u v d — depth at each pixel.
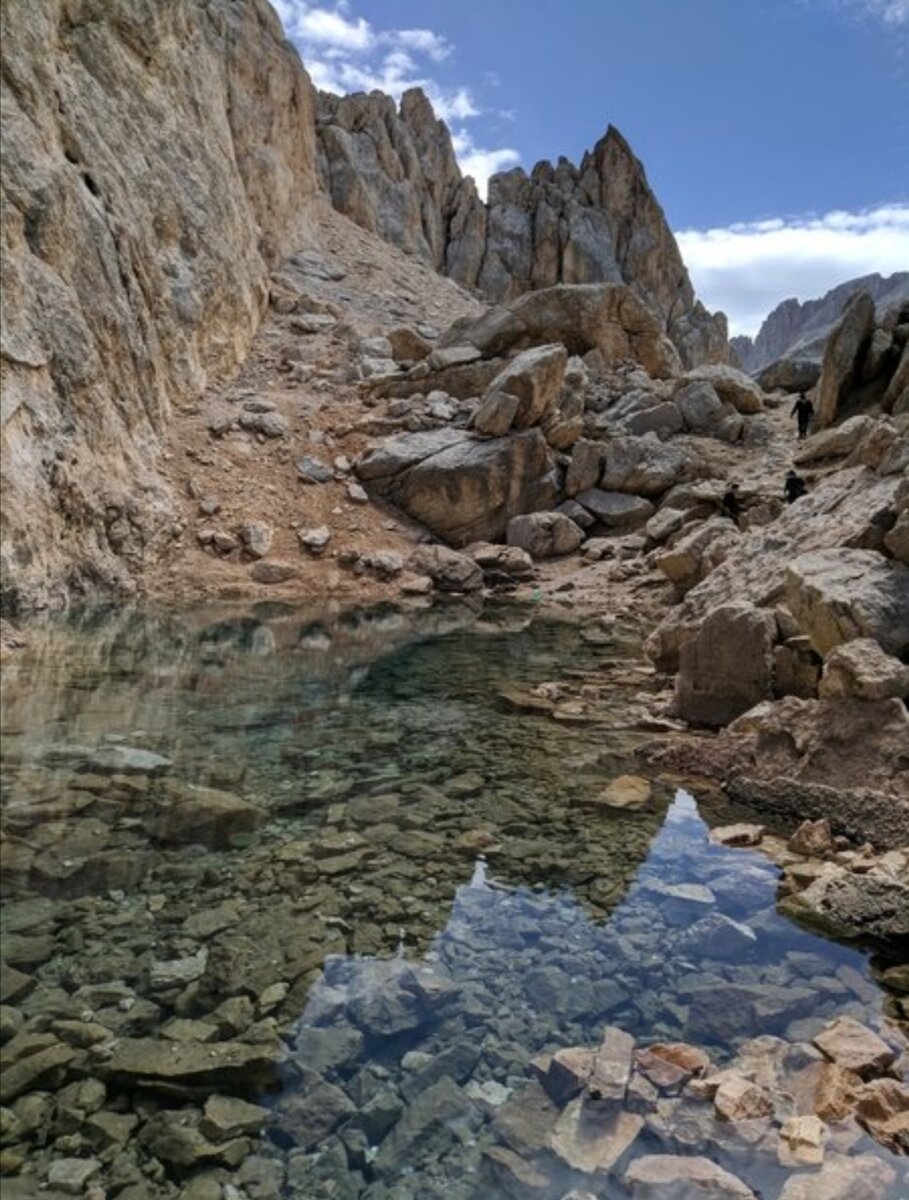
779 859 6.01
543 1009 4.12
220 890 5.03
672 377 31.94
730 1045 3.91
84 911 4.63
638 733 9.16
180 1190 2.85
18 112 15.98
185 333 23.25
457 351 27.44
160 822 5.88
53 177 16.30
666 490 23.77
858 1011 4.21
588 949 4.71
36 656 10.81
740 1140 3.25
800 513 12.92
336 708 9.62
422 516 22.47
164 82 25.11
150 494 17.98
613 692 11.02
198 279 24.48
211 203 26.20
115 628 13.03
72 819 5.78
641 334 31.33
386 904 5.05
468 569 20.05
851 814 6.46
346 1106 3.34
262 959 4.32
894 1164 3.13
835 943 4.89
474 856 5.84
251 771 7.18
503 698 10.49
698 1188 3.00
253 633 13.79
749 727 8.09
